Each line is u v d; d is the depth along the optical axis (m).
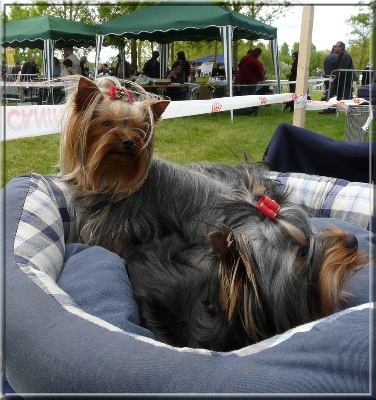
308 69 1.02
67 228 0.56
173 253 0.47
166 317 0.41
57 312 0.32
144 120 0.53
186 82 2.64
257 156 1.38
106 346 0.28
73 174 0.54
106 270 0.43
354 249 0.36
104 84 0.55
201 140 1.58
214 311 0.38
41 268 0.42
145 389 0.26
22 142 1.33
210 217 0.49
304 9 1.00
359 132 0.98
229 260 0.35
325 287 0.36
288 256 0.37
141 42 3.38
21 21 2.46
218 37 2.71
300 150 0.71
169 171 0.57
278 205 0.39
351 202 0.60
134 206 0.55
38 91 1.93
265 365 0.26
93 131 0.52
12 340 0.31
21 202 0.48
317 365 0.26
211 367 0.26
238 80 2.56
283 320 0.37
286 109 2.50
